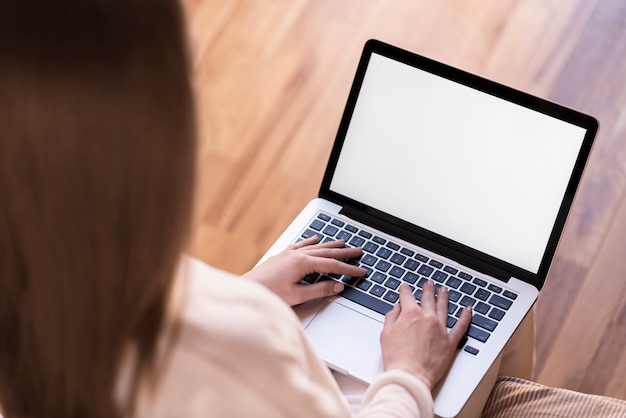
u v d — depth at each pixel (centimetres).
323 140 191
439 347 97
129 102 41
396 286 113
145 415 54
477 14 203
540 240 114
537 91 190
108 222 44
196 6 213
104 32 40
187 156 46
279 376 52
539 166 114
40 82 40
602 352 160
